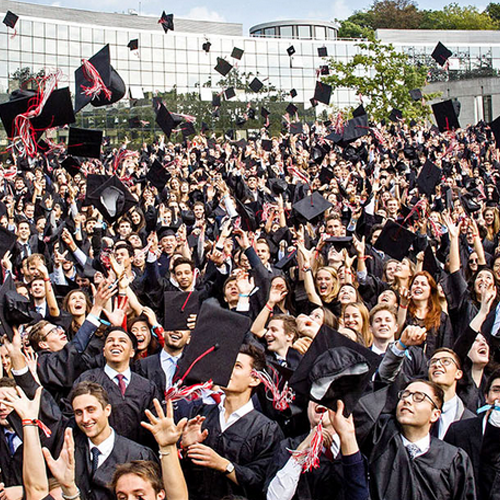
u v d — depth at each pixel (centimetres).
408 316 671
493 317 627
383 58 3753
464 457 424
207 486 449
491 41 6141
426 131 2734
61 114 797
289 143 2406
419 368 571
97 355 597
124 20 5266
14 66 4378
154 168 1265
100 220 1172
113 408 517
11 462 484
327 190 1391
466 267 892
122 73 4800
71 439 389
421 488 415
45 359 555
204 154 2239
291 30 5644
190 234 1135
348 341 418
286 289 666
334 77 3806
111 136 4250
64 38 4584
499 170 1955
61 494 402
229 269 820
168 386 563
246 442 451
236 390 463
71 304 708
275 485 395
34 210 1294
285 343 559
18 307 479
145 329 640
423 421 423
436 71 5562
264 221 1216
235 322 458
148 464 381
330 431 421
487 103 5506
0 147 3734
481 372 559
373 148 2108
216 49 5078
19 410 395
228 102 4356
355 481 383
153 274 815
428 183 1094
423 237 1016
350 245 888
